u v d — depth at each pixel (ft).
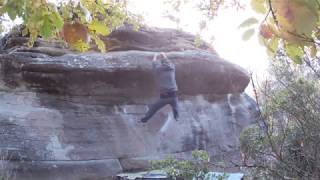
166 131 35.09
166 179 21.56
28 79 30.71
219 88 39.37
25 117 29.45
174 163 20.57
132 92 34.47
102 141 31.81
